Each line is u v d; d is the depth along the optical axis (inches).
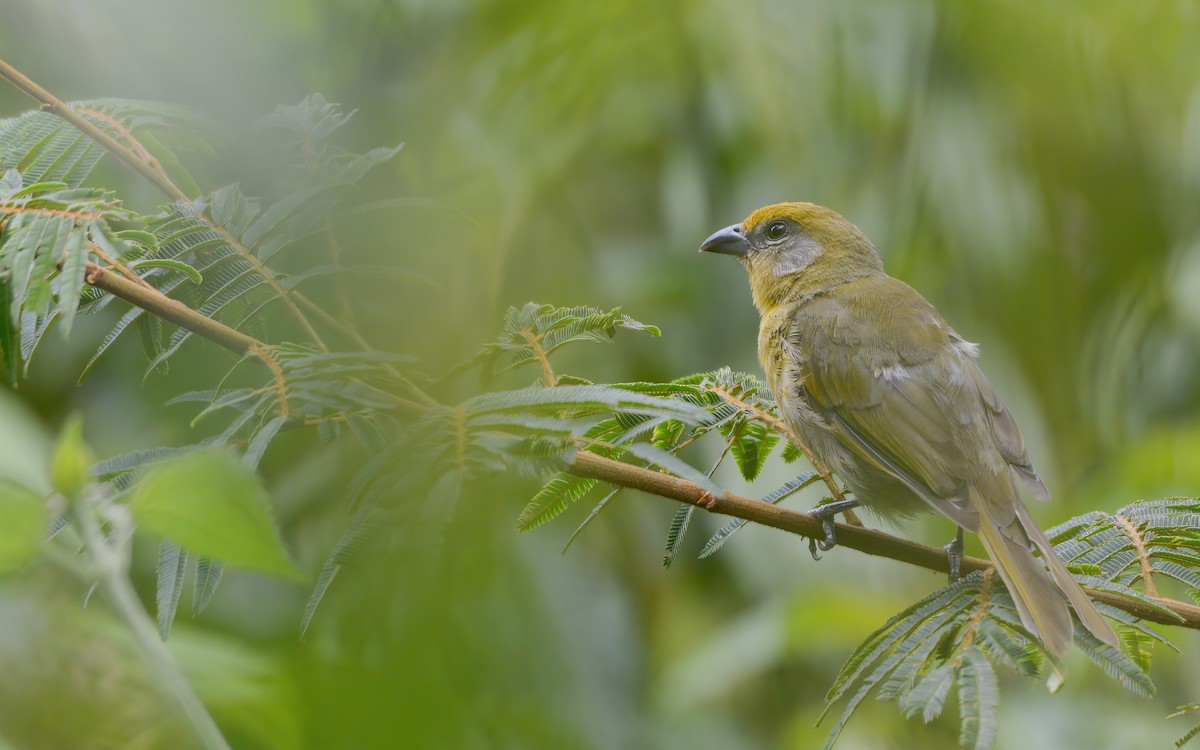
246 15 426.6
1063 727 490.6
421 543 176.9
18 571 113.9
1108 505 492.1
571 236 516.7
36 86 243.0
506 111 478.9
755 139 526.6
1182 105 522.3
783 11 514.3
